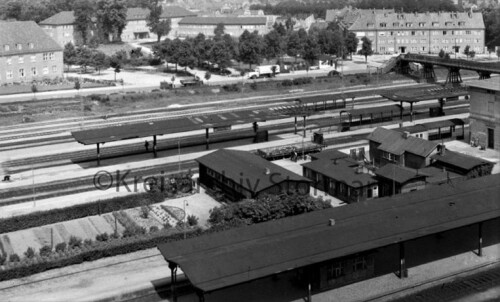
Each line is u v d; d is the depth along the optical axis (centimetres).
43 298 8275
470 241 9881
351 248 8194
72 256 9231
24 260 9169
